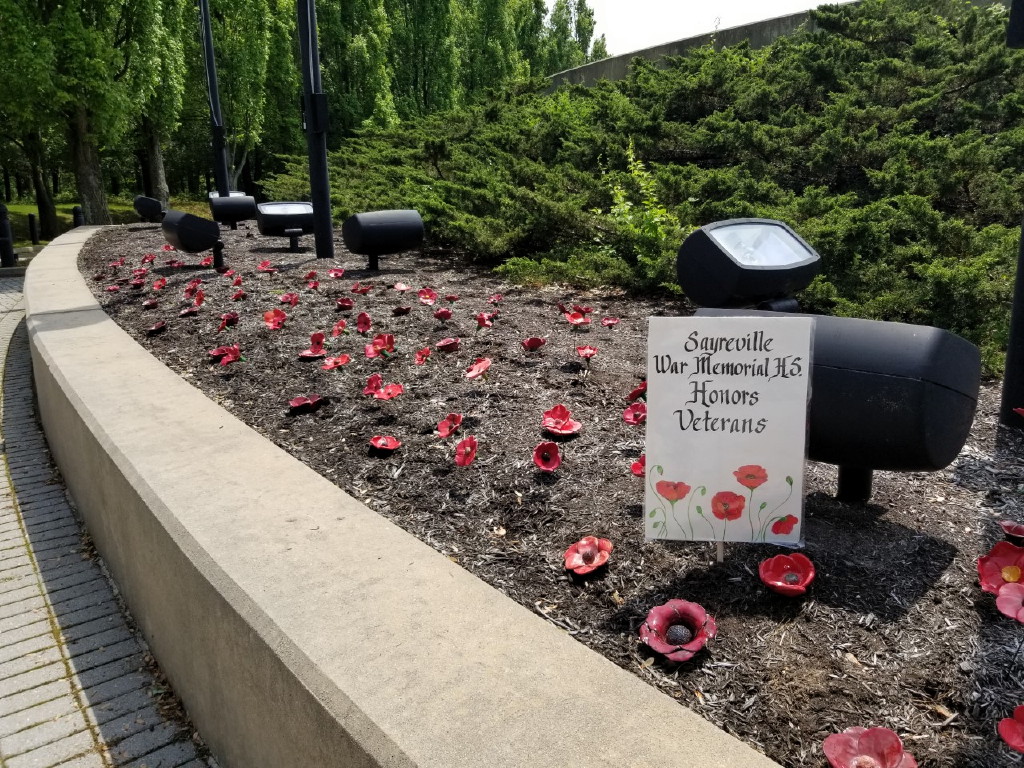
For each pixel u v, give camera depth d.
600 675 1.78
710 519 2.24
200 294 5.88
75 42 18.30
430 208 8.66
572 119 11.73
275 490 2.86
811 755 1.60
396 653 1.86
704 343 2.17
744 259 3.22
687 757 1.51
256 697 2.08
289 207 9.33
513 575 2.34
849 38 11.79
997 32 9.99
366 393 3.80
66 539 4.17
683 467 2.23
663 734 1.58
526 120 13.38
